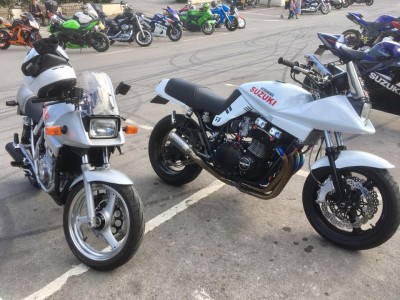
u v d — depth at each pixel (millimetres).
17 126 6469
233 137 3992
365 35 10789
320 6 25234
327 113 3371
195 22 17234
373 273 3330
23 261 3387
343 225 3568
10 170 4996
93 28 13188
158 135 4711
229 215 4129
